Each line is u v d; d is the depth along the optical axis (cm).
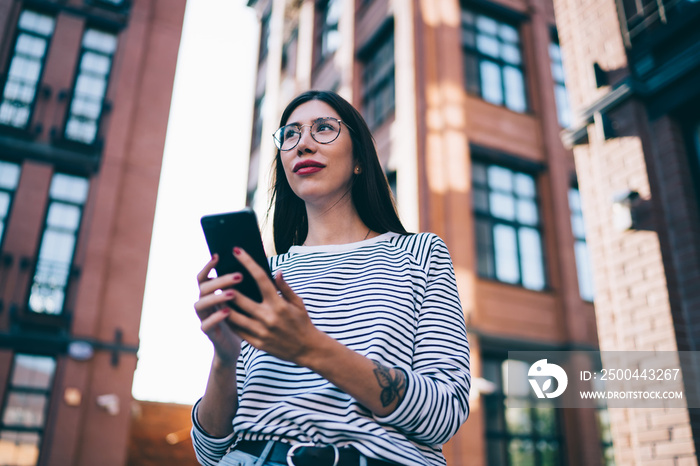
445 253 120
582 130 492
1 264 980
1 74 1091
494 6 1126
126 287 1051
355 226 136
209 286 83
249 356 112
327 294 111
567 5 545
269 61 1823
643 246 414
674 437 359
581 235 1049
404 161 966
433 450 100
